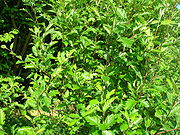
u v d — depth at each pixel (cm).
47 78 218
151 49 184
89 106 157
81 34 226
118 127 168
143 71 197
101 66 204
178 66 209
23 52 530
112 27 199
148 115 176
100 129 131
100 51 222
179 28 223
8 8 453
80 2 251
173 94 186
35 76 210
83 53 236
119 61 207
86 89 185
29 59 205
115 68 197
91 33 257
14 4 508
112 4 218
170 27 215
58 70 195
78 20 228
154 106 186
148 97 192
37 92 175
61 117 212
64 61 194
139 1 229
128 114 157
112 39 230
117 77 209
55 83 204
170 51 213
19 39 542
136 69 191
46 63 216
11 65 517
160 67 196
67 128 207
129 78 201
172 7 205
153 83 191
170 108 169
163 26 212
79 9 241
